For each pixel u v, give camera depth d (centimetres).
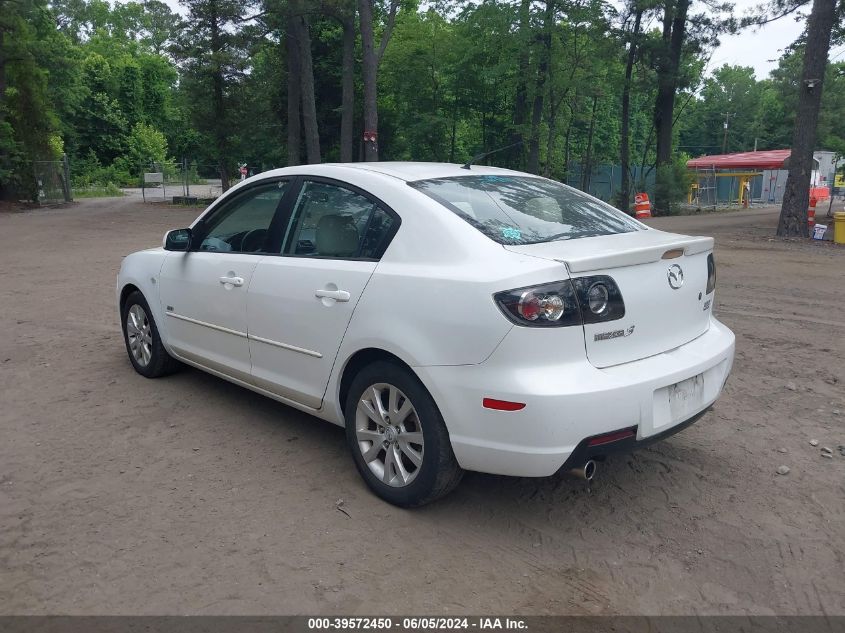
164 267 520
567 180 4247
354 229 383
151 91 7394
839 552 326
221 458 420
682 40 3056
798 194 1783
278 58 3759
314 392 399
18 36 3159
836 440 450
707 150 8212
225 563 311
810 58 1722
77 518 348
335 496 374
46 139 3366
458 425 320
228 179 3547
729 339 390
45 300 912
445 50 3688
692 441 450
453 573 307
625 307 322
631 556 322
